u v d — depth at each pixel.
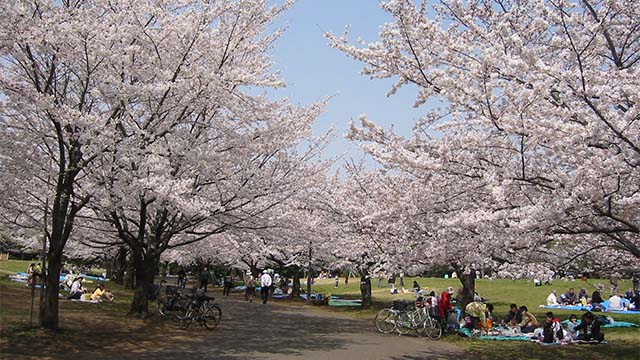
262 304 24.27
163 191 9.41
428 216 8.60
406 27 7.70
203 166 11.27
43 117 9.66
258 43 13.18
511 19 8.43
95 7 9.54
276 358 9.70
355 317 19.28
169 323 13.63
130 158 9.41
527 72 6.63
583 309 19.59
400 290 33.47
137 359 8.98
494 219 6.97
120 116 10.47
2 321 11.26
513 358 10.55
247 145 11.90
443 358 10.40
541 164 7.17
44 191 10.98
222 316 17.52
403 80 8.12
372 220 9.69
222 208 12.71
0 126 9.30
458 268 15.49
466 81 7.17
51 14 9.24
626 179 6.65
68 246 21.41
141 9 10.23
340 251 22.14
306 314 19.86
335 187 21.56
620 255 9.83
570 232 7.18
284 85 12.49
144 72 10.39
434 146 7.87
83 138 8.81
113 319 13.30
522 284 31.72
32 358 8.48
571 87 6.31
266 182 12.91
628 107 6.95
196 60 11.30
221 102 11.43
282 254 26.61
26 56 9.50
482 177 7.51
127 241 13.25
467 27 8.45
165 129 10.70
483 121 6.95
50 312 10.71
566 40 7.35
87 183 10.95
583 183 6.40
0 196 9.62
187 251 20.95
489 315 14.56
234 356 9.73
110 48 9.77
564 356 10.77
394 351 11.13
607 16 7.08
